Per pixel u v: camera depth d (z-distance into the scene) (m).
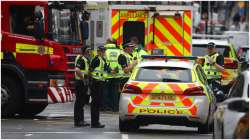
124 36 45.12
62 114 41.44
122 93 30.53
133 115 30.12
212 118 31.73
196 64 32.31
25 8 36.56
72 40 38.31
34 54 36.62
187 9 44.97
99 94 33.47
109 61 41.84
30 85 36.66
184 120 30.00
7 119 37.03
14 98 36.47
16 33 36.59
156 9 44.78
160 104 30.00
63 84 37.16
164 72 30.84
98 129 32.84
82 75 33.34
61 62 37.06
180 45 45.06
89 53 33.56
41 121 36.53
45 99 36.81
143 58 32.97
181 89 30.03
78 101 33.78
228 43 49.94
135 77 30.75
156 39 45.09
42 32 36.25
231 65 47.53
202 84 30.73
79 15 38.91
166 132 32.19
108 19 44.97
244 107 18.09
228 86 41.69
